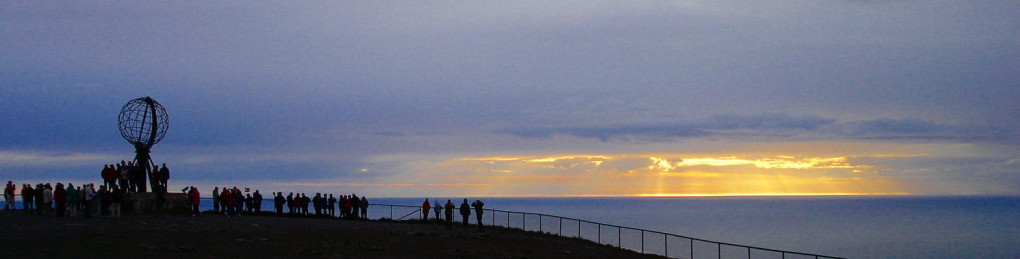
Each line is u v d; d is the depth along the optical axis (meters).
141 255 32.94
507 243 44.91
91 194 46.22
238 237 39.53
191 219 47.69
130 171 51.16
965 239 163.12
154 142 53.03
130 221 44.12
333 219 55.50
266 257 34.47
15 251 32.41
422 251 39.31
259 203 56.66
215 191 54.75
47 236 36.53
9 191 50.78
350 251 37.53
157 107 53.59
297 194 57.53
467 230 49.94
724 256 98.19
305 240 39.94
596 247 48.03
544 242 47.19
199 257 33.47
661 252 77.50
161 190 51.41
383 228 47.84
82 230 39.00
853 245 145.75
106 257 32.09
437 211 55.72
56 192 45.84
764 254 107.62
